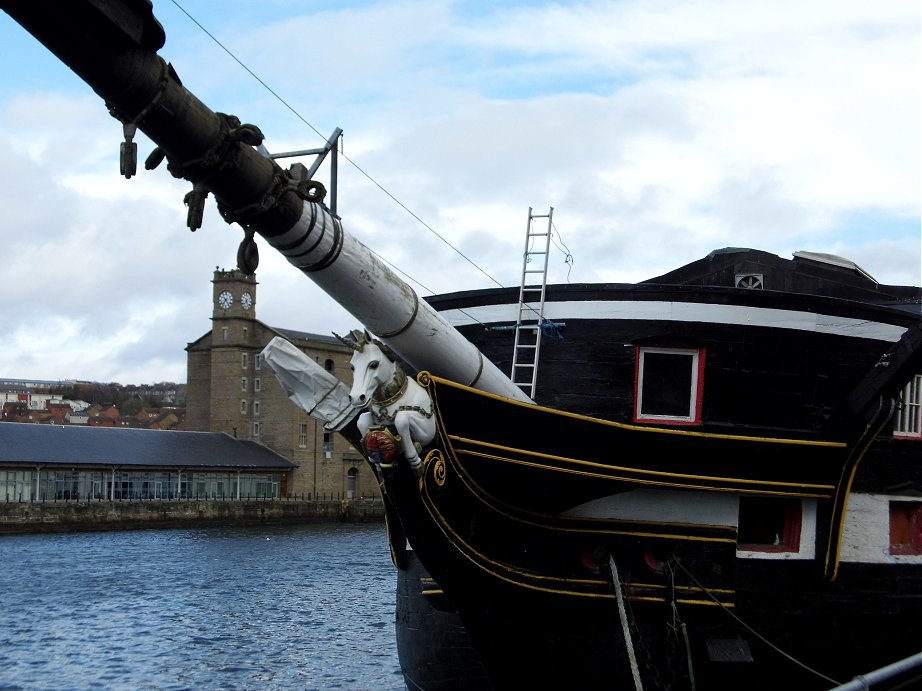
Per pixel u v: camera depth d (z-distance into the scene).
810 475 15.16
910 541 17.36
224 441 103.31
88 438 87.69
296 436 107.00
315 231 11.32
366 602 38.75
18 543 67.12
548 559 14.12
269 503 93.88
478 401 12.54
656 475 14.22
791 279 20.34
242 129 9.93
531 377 15.89
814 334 15.95
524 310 16.14
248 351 109.56
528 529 13.97
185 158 9.86
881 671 8.64
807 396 15.88
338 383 13.41
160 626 33.22
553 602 14.11
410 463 12.15
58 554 59.47
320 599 39.66
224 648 29.28
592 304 15.77
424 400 12.24
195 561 55.66
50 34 8.60
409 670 16.95
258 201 10.52
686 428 15.48
